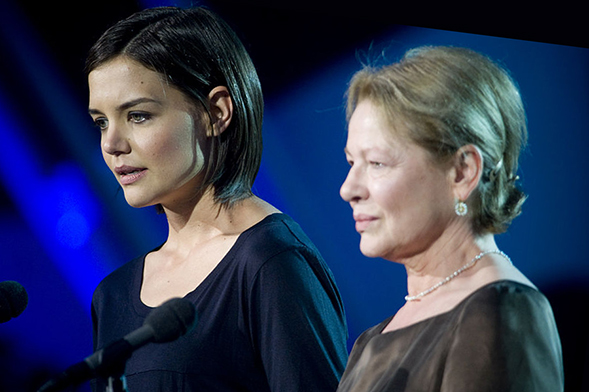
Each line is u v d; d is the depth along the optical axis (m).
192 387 6.24
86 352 12.23
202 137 6.71
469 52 4.67
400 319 4.88
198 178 6.75
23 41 11.57
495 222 4.56
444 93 4.46
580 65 13.75
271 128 12.79
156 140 6.50
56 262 12.11
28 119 11.78
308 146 12.95
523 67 13.66
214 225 6.87
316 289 6.49
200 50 6.67
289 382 6.16
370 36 12.67
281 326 6.24
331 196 13.15
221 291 6.48
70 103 11.84
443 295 4.57
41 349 12.09
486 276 4.45
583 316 14.75
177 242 7.07
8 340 11.97
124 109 6.52
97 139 12.05
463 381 4.01
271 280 6.34
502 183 4.57
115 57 6.54
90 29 11.70
